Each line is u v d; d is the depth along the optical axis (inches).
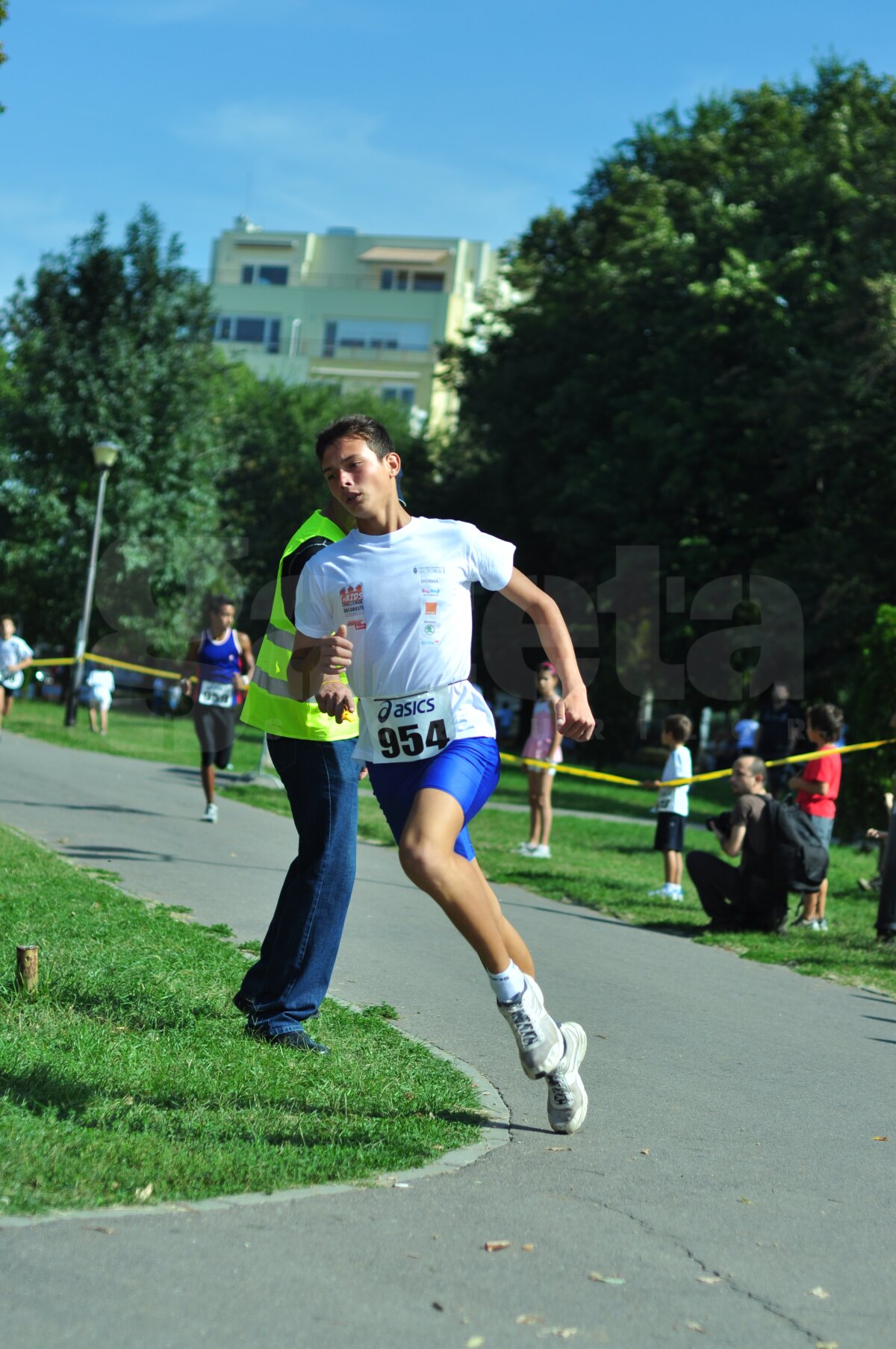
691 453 2346.2
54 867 687.7
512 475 2913.4
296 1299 233.8
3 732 1758.1
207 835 913.5
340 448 335.3
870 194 2175.2
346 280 6633.9
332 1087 362.3
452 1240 266.4
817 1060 461.7
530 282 3021.7
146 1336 216.1
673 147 2760.8
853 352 2181.3
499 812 1423.5
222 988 461.4
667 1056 449.4
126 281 2834.6
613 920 778.2
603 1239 274.8
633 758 2628.0
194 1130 313.3
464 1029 455.8
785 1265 270.2
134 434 2751.0
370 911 681.6
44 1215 258.8
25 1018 394.6
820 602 2146.9
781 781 1628.9
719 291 2271.2
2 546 2726.4
